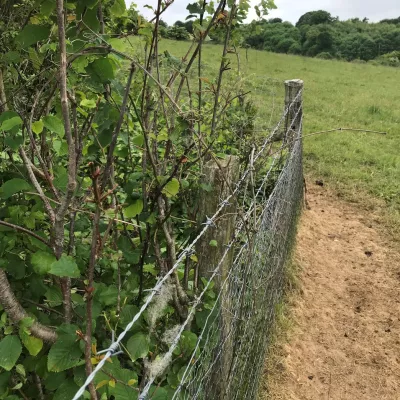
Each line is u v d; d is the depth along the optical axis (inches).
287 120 175.9
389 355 136.6
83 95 70.4
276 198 109.0
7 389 54.3
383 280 172.7
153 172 66.6
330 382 125.4
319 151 298.5
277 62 743.7
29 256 61.0
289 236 156.3
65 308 56.8
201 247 71.9
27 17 58.1
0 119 53.0
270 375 121.6
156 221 67.5
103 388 52.0
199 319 67.4
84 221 73.8
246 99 166.1
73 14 56.7
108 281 69.7
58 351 50.4
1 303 49.0
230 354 75.7
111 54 54.9
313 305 155.0
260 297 95.4
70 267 48.6
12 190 53.9
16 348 48.8
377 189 246.5
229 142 129.1
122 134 66.1
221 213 70.6
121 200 85.9
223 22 81.3
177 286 66.1
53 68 58.5
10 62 56.2
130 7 77.3
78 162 62.4
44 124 54.8
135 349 55.7
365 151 300.8
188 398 56.4
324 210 226.8
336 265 180.5
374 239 201.6
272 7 93.8
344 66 860.0
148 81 60.8
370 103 469.4
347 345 139.3
